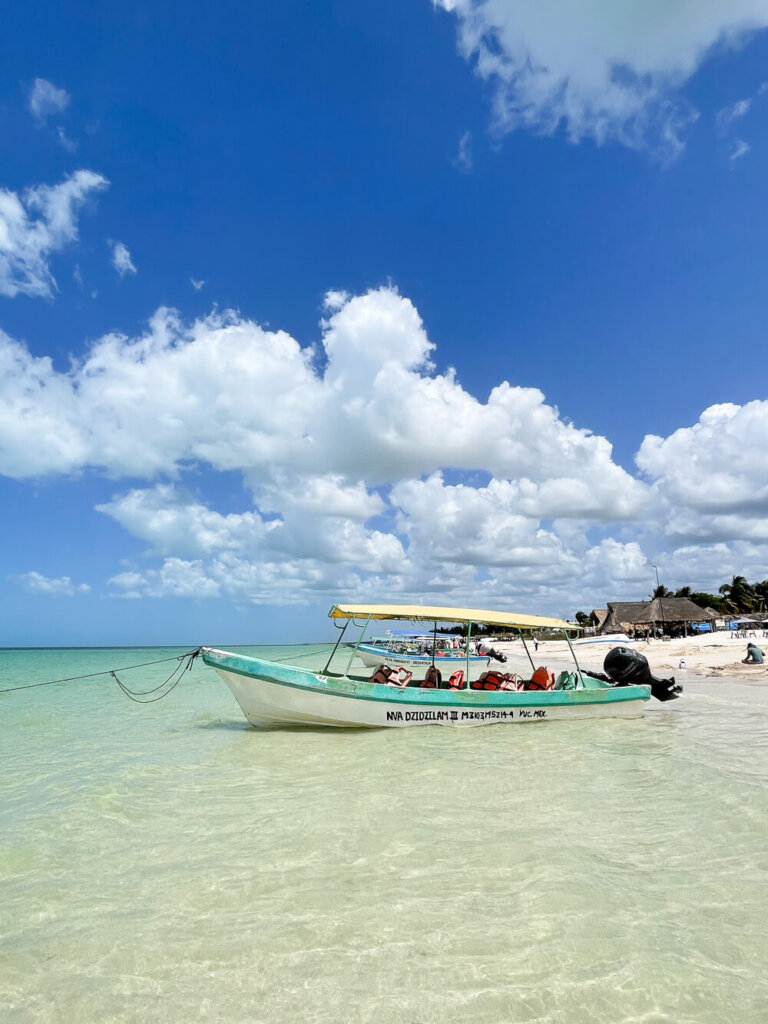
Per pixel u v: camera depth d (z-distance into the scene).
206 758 10.34
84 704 21.17
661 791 7.56
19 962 3.87
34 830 6.54
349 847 5.77
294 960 3.80
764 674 23.62
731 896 4.57
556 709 13.38
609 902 4.47
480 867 5.18
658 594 94.00
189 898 4.76
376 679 13.72
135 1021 3.24
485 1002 3.32
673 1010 3.24
